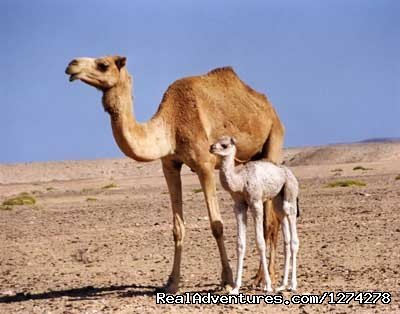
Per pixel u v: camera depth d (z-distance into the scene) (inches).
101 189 2559.1
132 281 663.1
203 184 571.8
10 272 756.0
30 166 4471.0
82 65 528.4
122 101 541.0
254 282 594.2
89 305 526.6
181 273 695.1
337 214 1135.6
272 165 546.6
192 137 570.3
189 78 601.3
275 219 601.6
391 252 750.5
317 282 601.9
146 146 553.6
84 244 941.2
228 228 1045.8
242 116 612.1
